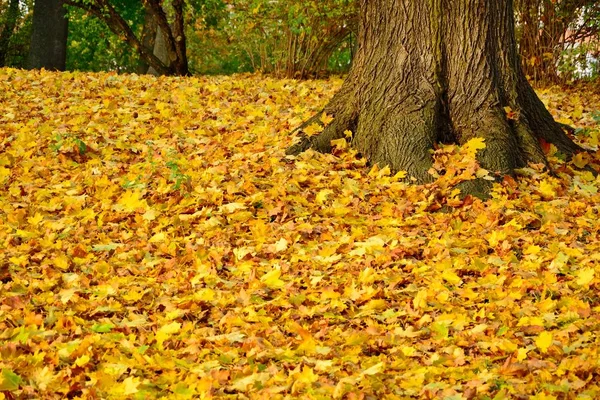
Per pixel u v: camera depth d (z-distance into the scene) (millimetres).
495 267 5777
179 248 6164
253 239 6387
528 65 14188
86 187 7598
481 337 4531
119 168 8211
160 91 11797
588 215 6883
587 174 7828
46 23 20844
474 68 8047
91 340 4258
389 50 8211
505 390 3805
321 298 5211
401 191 7367
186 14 19781
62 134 8945
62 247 6102
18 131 9297
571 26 13977
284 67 15750
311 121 8602
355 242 6270
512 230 6457
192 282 5438
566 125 8906
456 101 8062
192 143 8953
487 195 7238
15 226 6523
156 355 4137
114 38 23125
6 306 4758
